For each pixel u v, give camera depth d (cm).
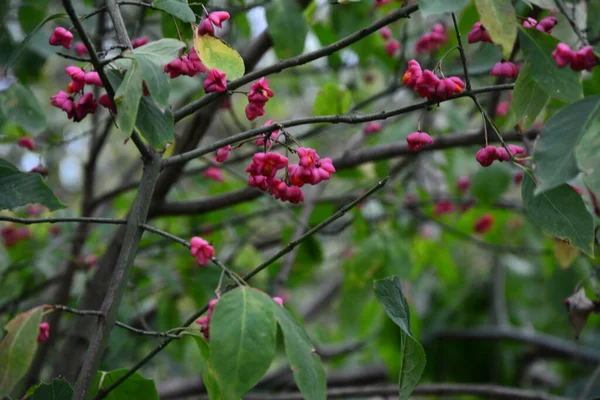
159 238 146
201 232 144
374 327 168
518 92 92
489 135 116
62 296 132
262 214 148
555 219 91
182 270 141
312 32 140
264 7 117
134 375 94
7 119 117
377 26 91
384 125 152
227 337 82
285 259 146
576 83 89
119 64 87
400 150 120
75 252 140
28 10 126
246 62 117
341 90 122
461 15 122
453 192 167
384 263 151
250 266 143
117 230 123
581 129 83
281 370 162
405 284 175
